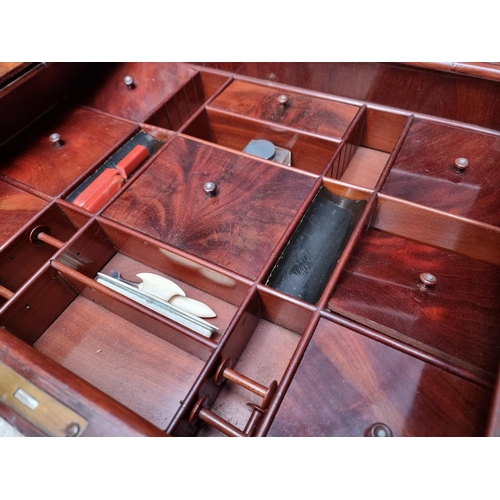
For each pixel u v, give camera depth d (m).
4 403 0.63
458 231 0.96
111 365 0.96
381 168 1.32
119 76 1.49
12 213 1.08
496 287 0.87
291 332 0.96
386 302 0.85
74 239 0.99
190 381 0.92
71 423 0.60
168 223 1.02
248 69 1.42
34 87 1.26
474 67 1.02
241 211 1.03
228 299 1.00
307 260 0.94
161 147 1.22
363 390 0.71
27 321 0.96
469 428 0.66
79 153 1.25
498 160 1.06
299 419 0.69
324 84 1.32
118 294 0.88
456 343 0.77
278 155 1.32
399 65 1.13
